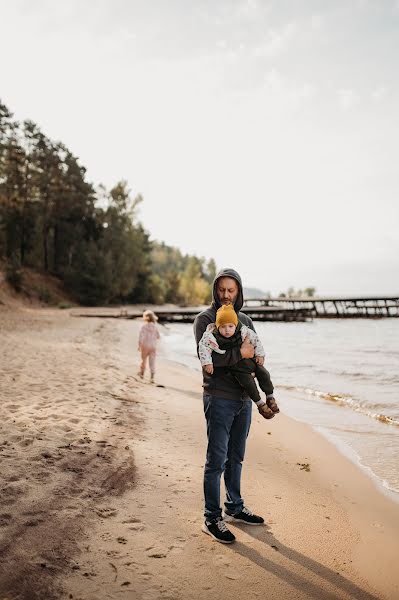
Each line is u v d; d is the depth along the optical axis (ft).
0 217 195.93
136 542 10.07
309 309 180.55
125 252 228.63
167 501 12.34
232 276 10.67
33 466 13.73
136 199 239.50
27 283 179.22
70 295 205.26
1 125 192.54
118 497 12.27
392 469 17.58
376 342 82.79
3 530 9.91
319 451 19.58
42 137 205.98
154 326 34.09
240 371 10.23
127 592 8.26
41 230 211.82
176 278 335.06
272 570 9.47
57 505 11.36
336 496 14.35
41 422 18.47
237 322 10.18
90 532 10.26
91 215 234.58
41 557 9.05
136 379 33.17
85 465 14.30
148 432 19.20
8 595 7.79
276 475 15.79
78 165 223.10
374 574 9.66
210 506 10.68
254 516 11.68
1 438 16.08
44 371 31.12
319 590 8.89
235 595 8.49
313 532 11.49
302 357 58.13
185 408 25.25
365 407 29.22
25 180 203.82
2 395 22.88
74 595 8.00
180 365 48.47
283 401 31.27
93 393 25.31
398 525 12.39
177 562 9.43
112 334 77.97
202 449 17.61
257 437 21.04
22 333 63.41
